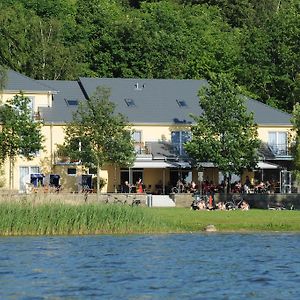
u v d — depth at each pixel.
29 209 145.25
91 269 103.00
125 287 90.50
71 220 146.38
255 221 162.62
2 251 120.44
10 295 86.12
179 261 111.00
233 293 87.62
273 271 102.12
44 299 84.19
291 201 197.88
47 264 107.25
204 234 148.62
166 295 86.31
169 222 157.00
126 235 145.50
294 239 140.88
